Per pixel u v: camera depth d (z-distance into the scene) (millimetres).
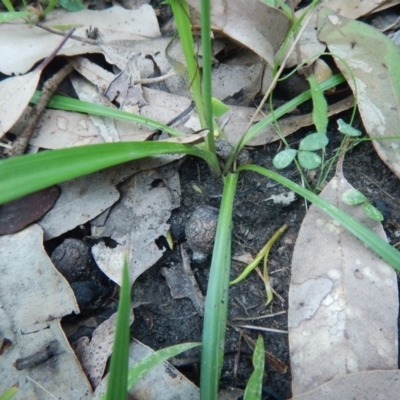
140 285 170
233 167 185
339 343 142
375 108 176
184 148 165
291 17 193
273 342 157
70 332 159
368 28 187
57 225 170
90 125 186
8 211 168
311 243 160
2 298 154
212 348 140
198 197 183
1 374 144
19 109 181
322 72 190
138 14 215
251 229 177
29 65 195
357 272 152
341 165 174
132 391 143
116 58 201
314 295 151
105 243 170
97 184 175
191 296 167
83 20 215
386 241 157
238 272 170
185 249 175
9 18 190
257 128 180
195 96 167
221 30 183
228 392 149
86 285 164
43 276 157
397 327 145
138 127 185
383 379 133
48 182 132
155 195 177
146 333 162
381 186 179
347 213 164
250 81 199
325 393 133
